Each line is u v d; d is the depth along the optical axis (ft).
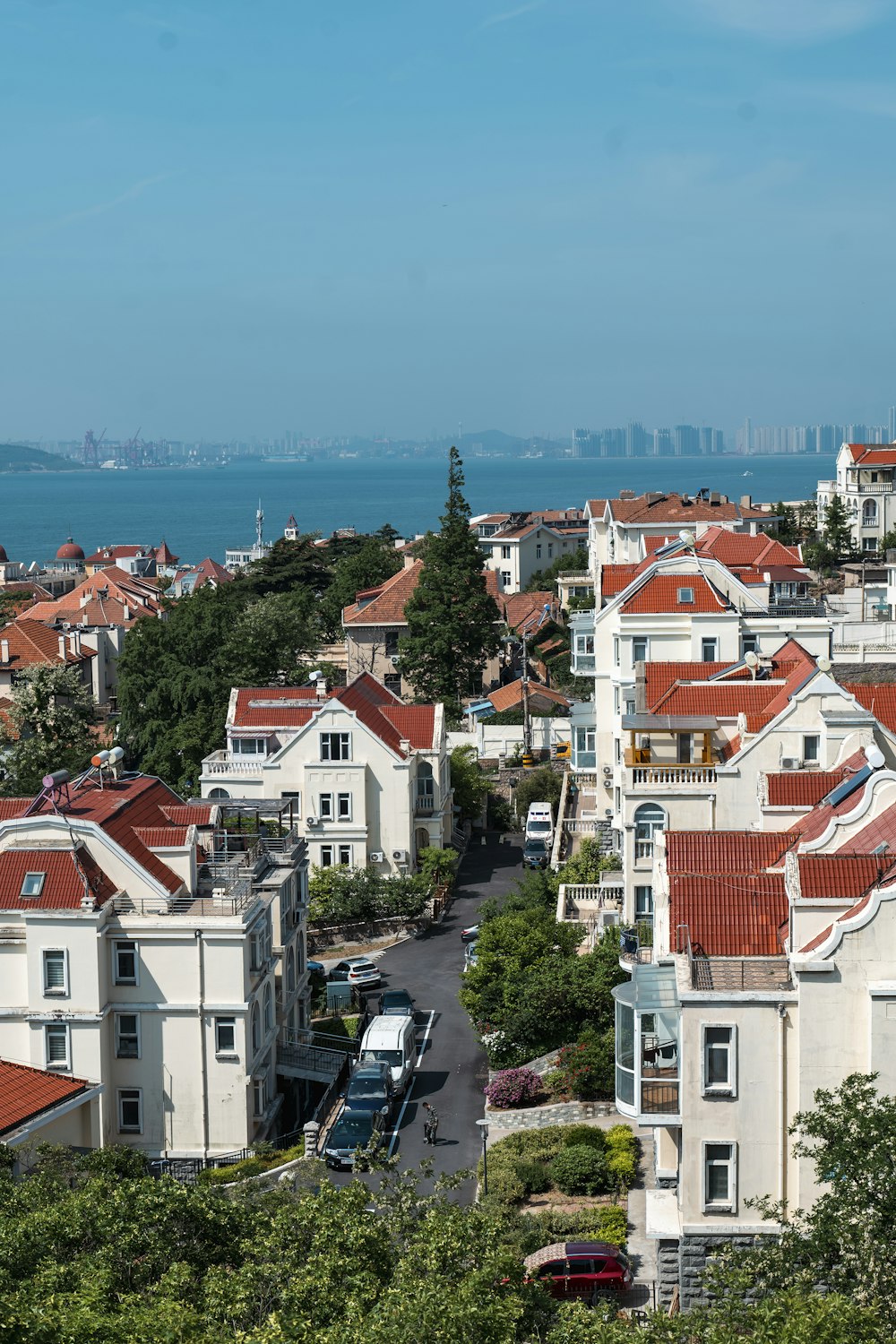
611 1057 200.54
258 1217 131.34
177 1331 106.01
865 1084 124.36
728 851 163.53
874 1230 114.21
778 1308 103.30
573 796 335.67
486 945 232.73
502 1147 188.34
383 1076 211.00
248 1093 198.59
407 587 503.20
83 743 396.16
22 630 516.73
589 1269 152.35
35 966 193.88
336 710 311.47
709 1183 138.62
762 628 279.90
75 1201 128.47
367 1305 112.37
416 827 326.65
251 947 200.44
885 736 207.00
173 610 445.37
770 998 136.05
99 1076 193.67
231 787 319.88
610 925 233.35
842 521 505.25
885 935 133.80
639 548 470.39
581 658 319.47
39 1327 102.78
